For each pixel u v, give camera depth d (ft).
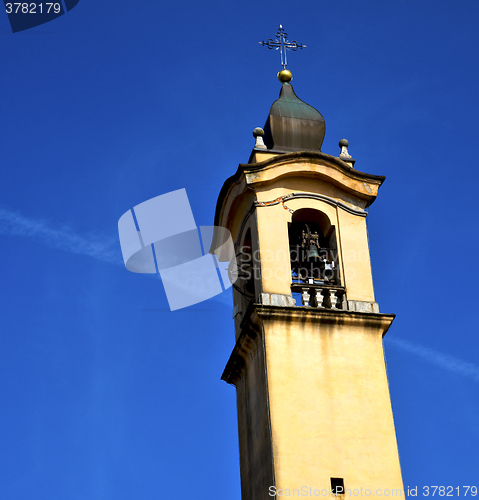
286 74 147.02
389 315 125.18
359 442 117.29
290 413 117.91
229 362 131.03
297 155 132.87
